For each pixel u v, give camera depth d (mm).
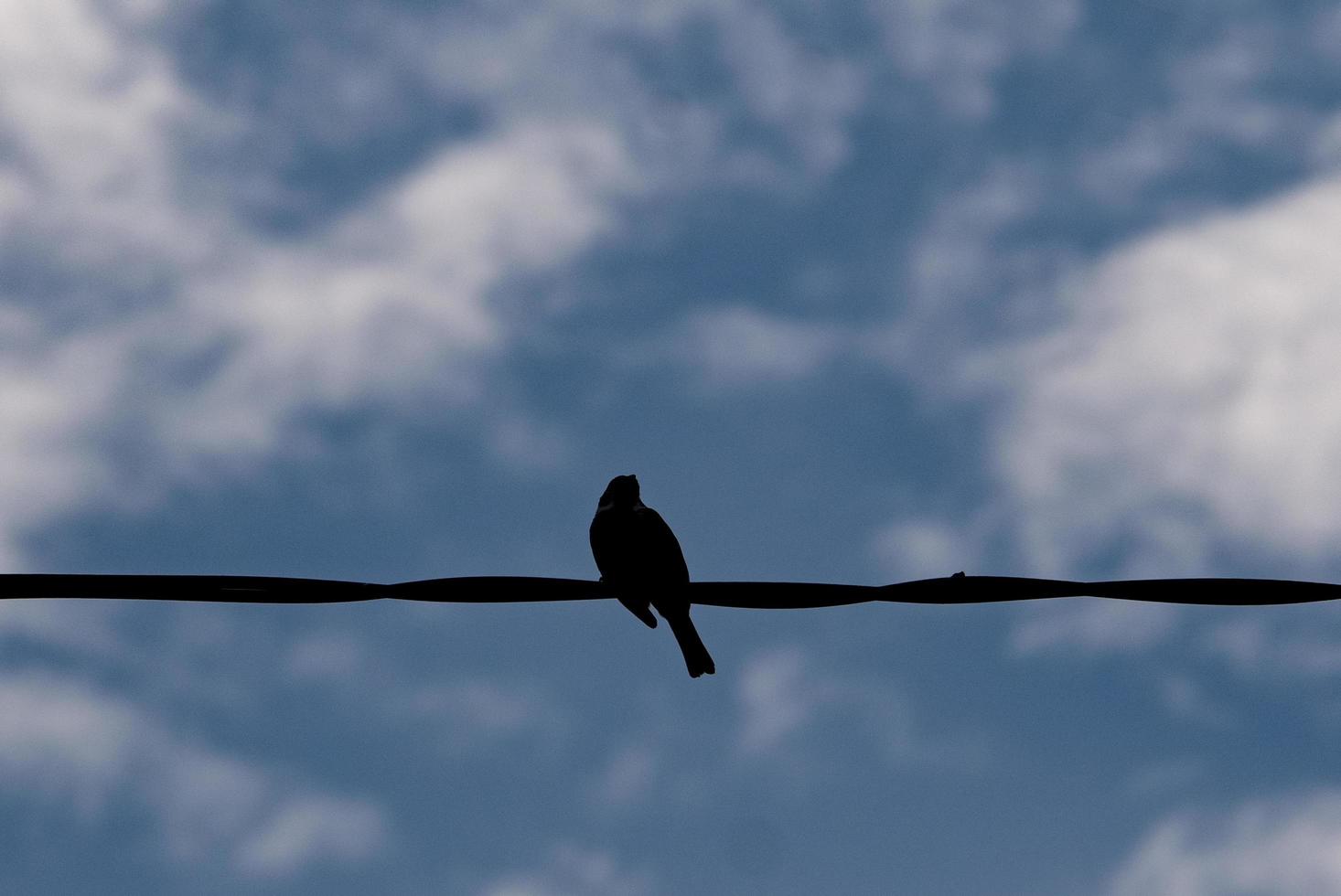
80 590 11500
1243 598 12305
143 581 11555
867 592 12539
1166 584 12289
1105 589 12266
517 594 12328
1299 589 12258
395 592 11984
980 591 12352
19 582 11398
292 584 11781
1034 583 12289
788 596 12594
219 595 11695
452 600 12148
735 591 12672
